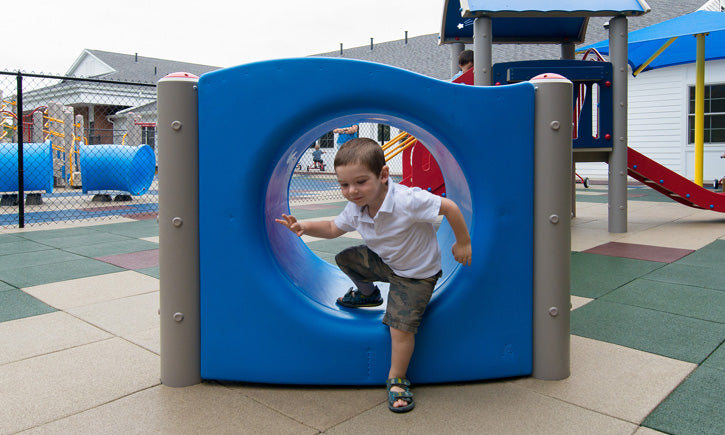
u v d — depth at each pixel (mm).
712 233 5582
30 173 9516
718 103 13312
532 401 1869
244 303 1976
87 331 2672
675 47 10656
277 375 1994
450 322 2008
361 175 1832
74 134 13859
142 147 10328
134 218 7590
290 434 1648
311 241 5559
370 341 1984
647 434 1620
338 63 1901
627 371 2115
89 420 1744
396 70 1917
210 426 1704
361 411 1810
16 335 2609
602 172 15617
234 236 1957
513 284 2035
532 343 2076
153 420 1744
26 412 1799
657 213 7434
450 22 7527
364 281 2180
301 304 1995
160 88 1922
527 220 2029
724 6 11961
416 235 1912
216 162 1940
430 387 2014
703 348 2348
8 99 14062
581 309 2979
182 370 2006
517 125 1999
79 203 10094
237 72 1910
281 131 1926
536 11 5117
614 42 5523
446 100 1945
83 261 4480
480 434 1641
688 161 13750
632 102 14469
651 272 3863
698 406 1798
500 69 5363
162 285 1991
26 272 4051
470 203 2113
